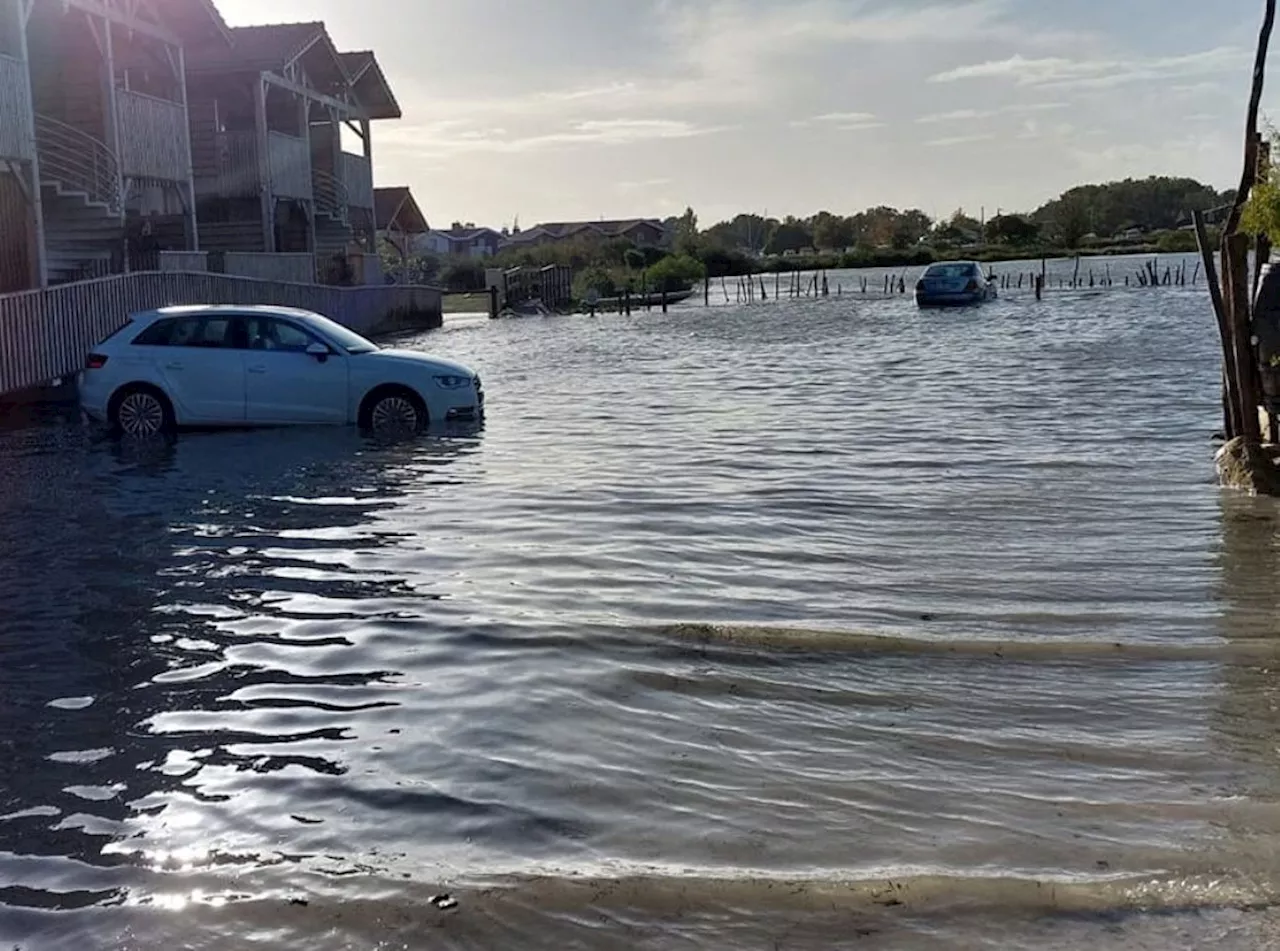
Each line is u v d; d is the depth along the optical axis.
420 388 16.67
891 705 6.34
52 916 4.47
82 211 28.23
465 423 17.06
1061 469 12.76
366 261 47.81
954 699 6.40
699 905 4.42
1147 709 6.21
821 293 68.06
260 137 38.62
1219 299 12.22
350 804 5.31
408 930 4.33
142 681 6.90
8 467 14.09
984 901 4.40
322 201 45.31
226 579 8.98
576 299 61.72
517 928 4.32
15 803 5.40
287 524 10.78
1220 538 9.61
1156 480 12.00
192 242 32.34
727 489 12.10
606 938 4.24
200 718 6.34
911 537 9.95
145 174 30.16
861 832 4.96
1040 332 32.56
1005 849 4.79
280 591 8.65
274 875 4.72
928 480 12.38
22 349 19.58
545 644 7.37
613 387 22.14
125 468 13.91
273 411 16.70
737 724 6.11
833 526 10.41
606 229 142.75
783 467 13.29
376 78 48.81
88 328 21.48
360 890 4.59
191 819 5.21
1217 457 12.20
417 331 41.84
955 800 5.23
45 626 7.94
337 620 7.94
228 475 13.30
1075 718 6.12
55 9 27.64
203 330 16.83
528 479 12.77
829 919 4.32
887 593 8.36
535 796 5.34
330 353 16.75
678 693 6.54
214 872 4.76
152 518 11.12
